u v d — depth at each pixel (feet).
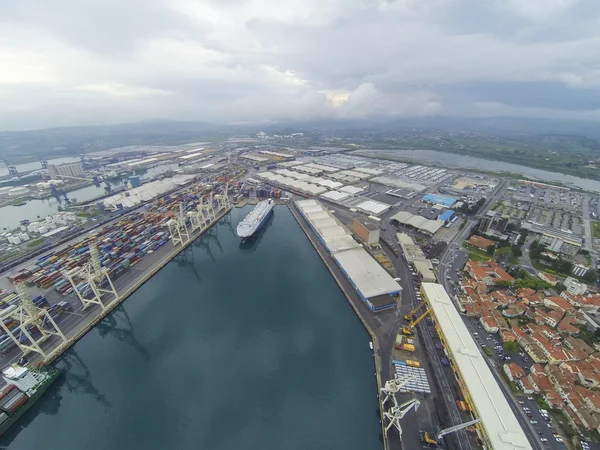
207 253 628.28
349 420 283.79
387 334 368.89
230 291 493.36
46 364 351.87
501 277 463.01
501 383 298.56
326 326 402.93
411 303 421.18
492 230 638.94
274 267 561.02
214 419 290.76
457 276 482.69
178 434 279.28
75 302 456.04
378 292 424.87
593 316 388.57
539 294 420.36
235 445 266.98
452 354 311.88
